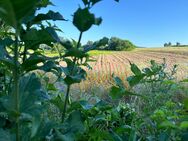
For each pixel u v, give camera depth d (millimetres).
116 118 2604
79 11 1477
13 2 878
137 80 1813
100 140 1903
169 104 2420
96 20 1485
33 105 1251
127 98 4039
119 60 37719
